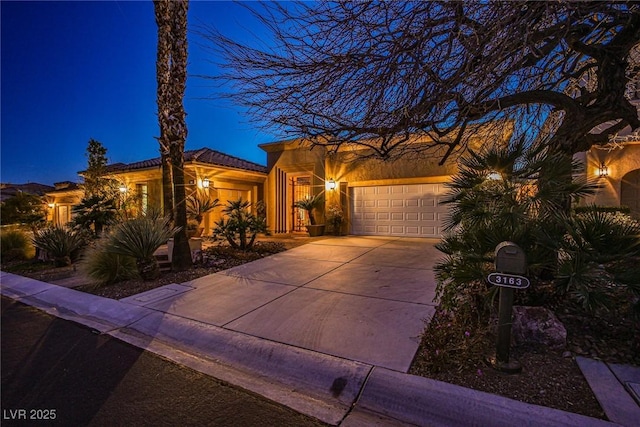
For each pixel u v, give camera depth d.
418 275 6.65
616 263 3.28
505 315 3.04
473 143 6.64
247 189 15.57
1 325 4.93
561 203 3.98
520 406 2.52
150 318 4.90
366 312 4.70
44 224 15.23
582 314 3.86
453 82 3.37
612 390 2.64
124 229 6.84
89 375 3.37
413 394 2.80
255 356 3.67
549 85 5.01
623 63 4.09
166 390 3.07
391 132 4.04
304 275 7.00
